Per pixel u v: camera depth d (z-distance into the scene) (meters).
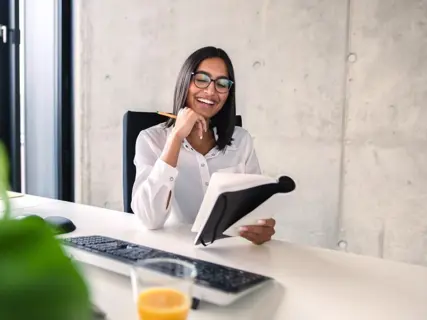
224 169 1.54
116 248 0.90
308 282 0.82
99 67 2.85
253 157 1.73
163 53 2.65
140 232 1.20
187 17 2.55
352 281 0.84
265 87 2.35
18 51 2.57
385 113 2.05
